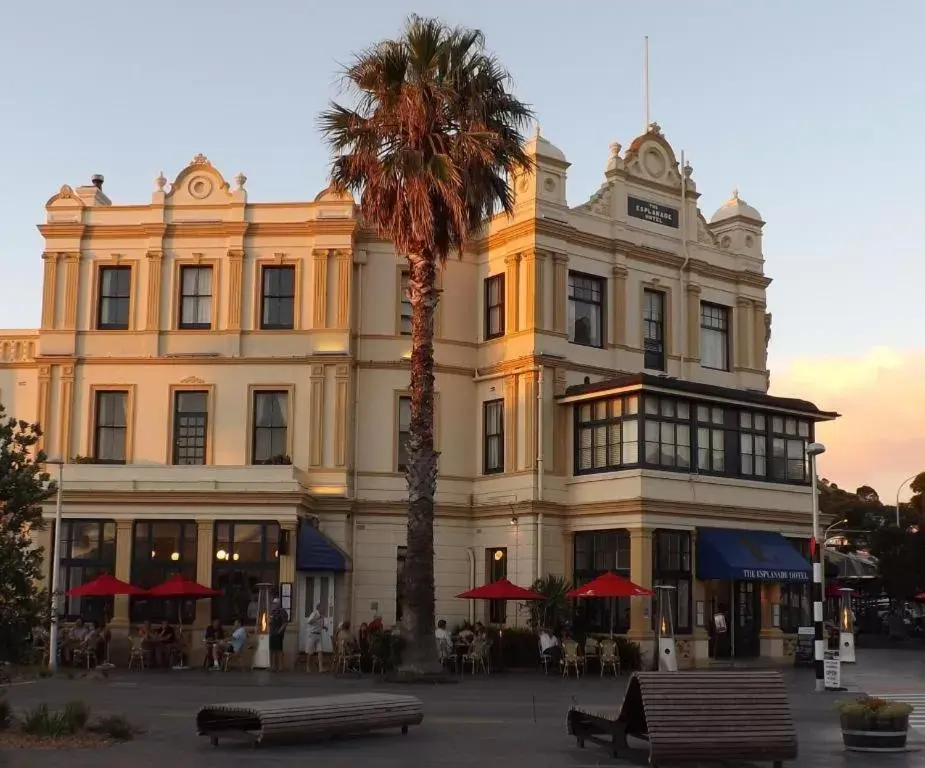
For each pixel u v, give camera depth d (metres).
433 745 16.94
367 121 30.81
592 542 37.88
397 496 39.69
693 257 43.09
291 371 39.56
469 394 40.94
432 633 29.66
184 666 34.31
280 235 40.16
